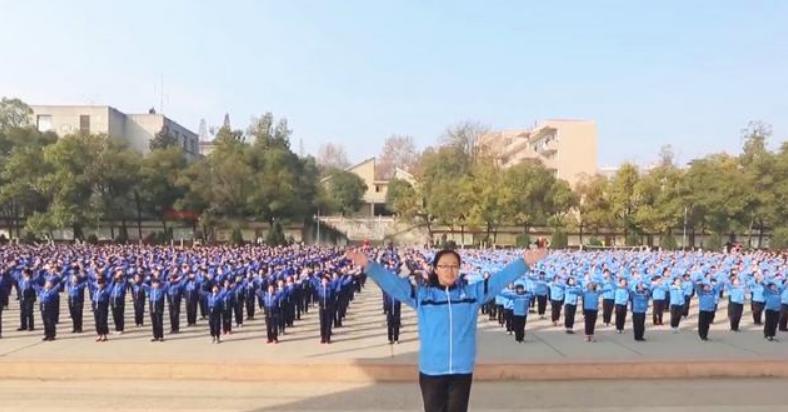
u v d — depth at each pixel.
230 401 10.35
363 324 21.09
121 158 56.56
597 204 63.06
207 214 59.72
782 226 58.06
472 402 10.42
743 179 57.12
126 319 22.00
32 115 67.12
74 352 15.30
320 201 71.75
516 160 86.81
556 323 20.95
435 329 5.12
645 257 38.22
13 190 51.44
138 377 12.04
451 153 80.06
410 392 11.06
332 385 11.60
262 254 34.12
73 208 52.00
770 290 18.06
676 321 19.86
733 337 18.25
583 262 32.88
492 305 22.30
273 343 16.97
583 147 81.12
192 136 91.69
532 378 12.16
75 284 19.12
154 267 23.23
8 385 11.45
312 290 23.91
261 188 60.47
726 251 48.09
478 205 62.31
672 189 59.69
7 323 21.08
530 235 65.50
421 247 64.19
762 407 10.05
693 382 11.96
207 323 20.95
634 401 10.48
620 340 17.64
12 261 27.36
